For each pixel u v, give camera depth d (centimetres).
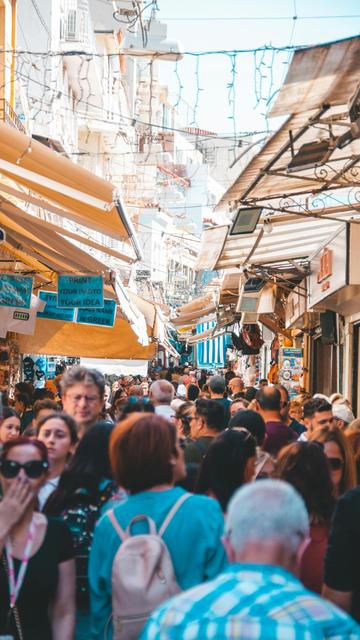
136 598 399
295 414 1291
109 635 430
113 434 438
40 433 566
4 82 1703
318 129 828
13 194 1109
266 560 294
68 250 1298
